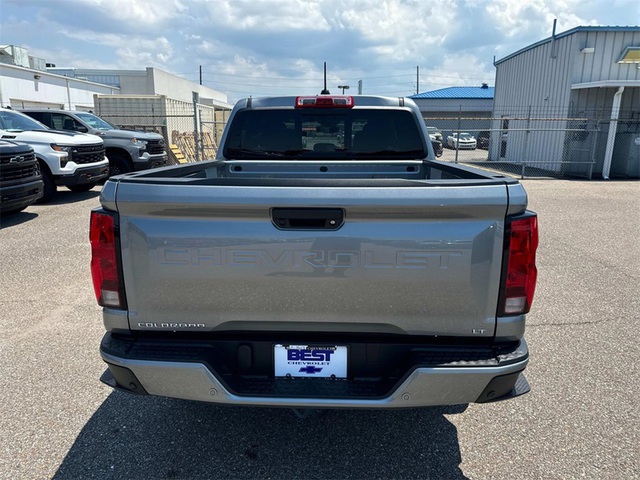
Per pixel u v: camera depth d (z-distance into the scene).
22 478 2.49
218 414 3.08
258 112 4.33
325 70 6.01
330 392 2.22
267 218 2.11
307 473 2.55
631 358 3.87
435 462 2.64
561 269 6.34
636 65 17.70
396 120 4.33
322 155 4.40
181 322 2.25
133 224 2.15
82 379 3.48
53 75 24.56
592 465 2.61
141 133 14.54
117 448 2.74
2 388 3.35
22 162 8.48
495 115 25.08
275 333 2.29
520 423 3.00
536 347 4.07
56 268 6.07
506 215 2.09
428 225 2.09
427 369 2.12
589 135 18.30
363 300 2.17
